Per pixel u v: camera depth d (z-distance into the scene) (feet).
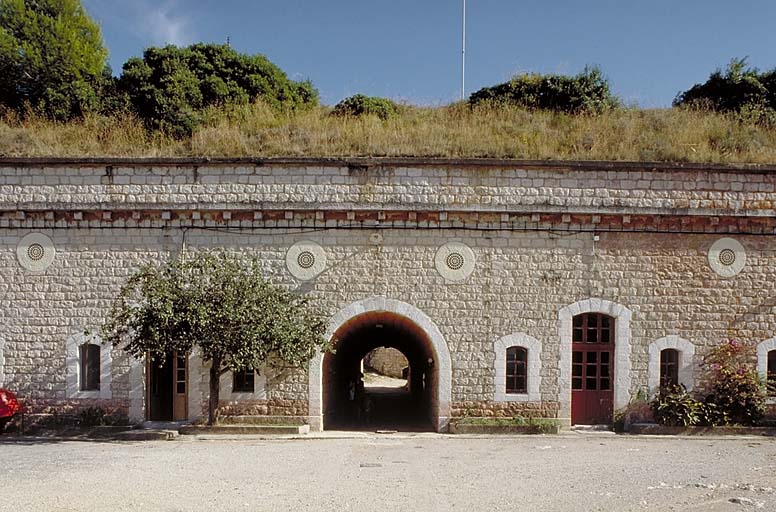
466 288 52.95
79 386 53.16
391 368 129.29
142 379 52.90
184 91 81.30
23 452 42.93
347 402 73.41
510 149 58.13
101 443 47.09
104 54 96.02
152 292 47.83
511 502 30.07
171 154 59.36
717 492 32.01
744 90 90.68
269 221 53.11
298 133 62.85
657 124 70.13
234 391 53.06
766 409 52.80
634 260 53.36
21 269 53.36
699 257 53.57
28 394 52.85
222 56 88.89
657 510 29.04
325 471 36.76
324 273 52.95
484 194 52.85
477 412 52.75
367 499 30.45
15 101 84.12
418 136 61.36
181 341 47.06
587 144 60.90
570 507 29.35
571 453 42.96
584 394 53.98
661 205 53.01
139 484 33.04
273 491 31.83
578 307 53.11
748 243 53.78
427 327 52.80
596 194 53.11
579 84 85.10
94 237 53.36
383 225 53.06
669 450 44.11
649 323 53.31
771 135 67.10
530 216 53.01
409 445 46.50
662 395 52.75
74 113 79.56
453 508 29.09
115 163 52.90
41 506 28.89
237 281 48.98
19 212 53.06
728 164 53.21
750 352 53.31
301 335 48.93
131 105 80.89
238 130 66.03
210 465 38.29
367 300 52.90
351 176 52.90
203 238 53.26
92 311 53.16
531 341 52.90
